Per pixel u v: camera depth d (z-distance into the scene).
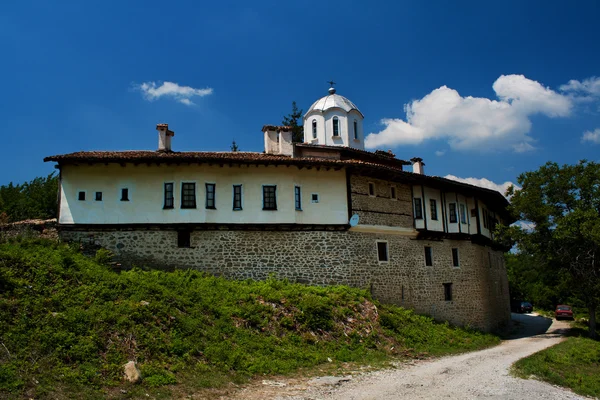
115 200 21.91
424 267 26.81
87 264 17.69
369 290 23.64
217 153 23.88
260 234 22.67
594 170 27.86
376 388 12.71
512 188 29.42
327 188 24.03
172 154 22.31
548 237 27.44
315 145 26.58
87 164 21.97
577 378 15.84
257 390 11.95
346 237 23.86
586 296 28.12
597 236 24.25
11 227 21.59
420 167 30.30
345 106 32.59
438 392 12.54
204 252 21.91
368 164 23.89
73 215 21.59
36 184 38.31
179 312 15.22
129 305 14.13
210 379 12.13
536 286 56.66
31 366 10.21
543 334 29.97
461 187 29.11
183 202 22.11
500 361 17.73
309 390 12.26
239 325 16.12
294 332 17.08
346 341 17.75
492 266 33.69
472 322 28.45
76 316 12.52
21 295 12.86
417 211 27.30
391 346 18.52
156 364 12.02
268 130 25.30
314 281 22.81
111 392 10.23
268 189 23.11
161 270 21.31
